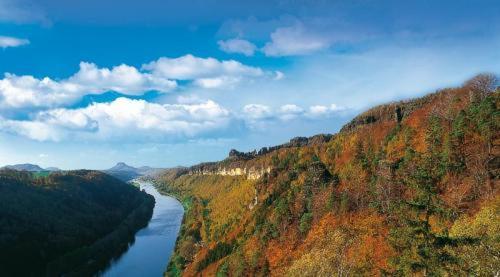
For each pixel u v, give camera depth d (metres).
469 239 49.00
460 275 46.25
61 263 177.75
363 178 125.56
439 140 112.38
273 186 188.25
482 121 103.12
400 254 54.06
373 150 154.62
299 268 69.94
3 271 156.88
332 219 108.44
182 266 168.75
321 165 145.88
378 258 71.44
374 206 100.12
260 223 151.38
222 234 189.50
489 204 73.94
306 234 113.69
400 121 174.25
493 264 46.22
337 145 191.62
